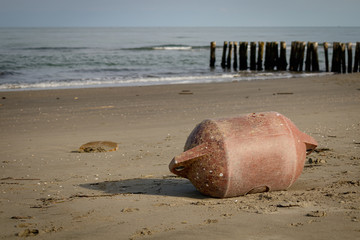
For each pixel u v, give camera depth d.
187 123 10.74
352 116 10.75
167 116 11.79
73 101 14.93
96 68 29.78
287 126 4.68
